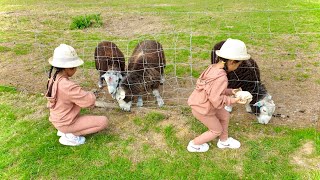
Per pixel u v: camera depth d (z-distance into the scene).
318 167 1.64
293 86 2.45
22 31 3.81
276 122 2.02
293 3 5.02
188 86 2.50
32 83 2.55
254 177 1.58
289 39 3.37
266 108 1.93
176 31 3.78
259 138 1.86
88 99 1.72
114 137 1.90
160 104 2.24
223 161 1.69
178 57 2.97
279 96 2.32
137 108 2.22
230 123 2.02
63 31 3.86
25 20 4.30
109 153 1.76
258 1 5.29
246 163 1.67
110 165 1.68
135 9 5.00
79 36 3.66
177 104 2.26
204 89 1.55
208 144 1.82
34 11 4.84
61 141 1.82
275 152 1.75
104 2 5.68
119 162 1.70
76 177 1.60
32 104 2.24
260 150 1.76
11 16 4.49
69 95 1.69
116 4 5.47
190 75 2.65
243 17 4.29
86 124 1.81
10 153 1.76
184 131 1.95
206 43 3.33
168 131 1.94
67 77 1.78
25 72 2.74
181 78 2.61
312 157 1.71
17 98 2.32
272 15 4.30
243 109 2.18
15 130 1.95
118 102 2.19
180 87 2.49
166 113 2.14
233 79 2.00
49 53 3.13
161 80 2.48
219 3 5.32
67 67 1.69
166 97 2.36
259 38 3.43
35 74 2.70
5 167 1.67
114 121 2.07
